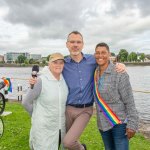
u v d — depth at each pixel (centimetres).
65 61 154
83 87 153
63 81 151
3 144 226
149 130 315
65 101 150
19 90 497
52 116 146
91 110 158
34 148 149
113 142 152
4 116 327
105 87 144
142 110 664
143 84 1462
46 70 149
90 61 155
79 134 152
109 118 145
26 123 296
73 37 152
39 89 145
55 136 148
